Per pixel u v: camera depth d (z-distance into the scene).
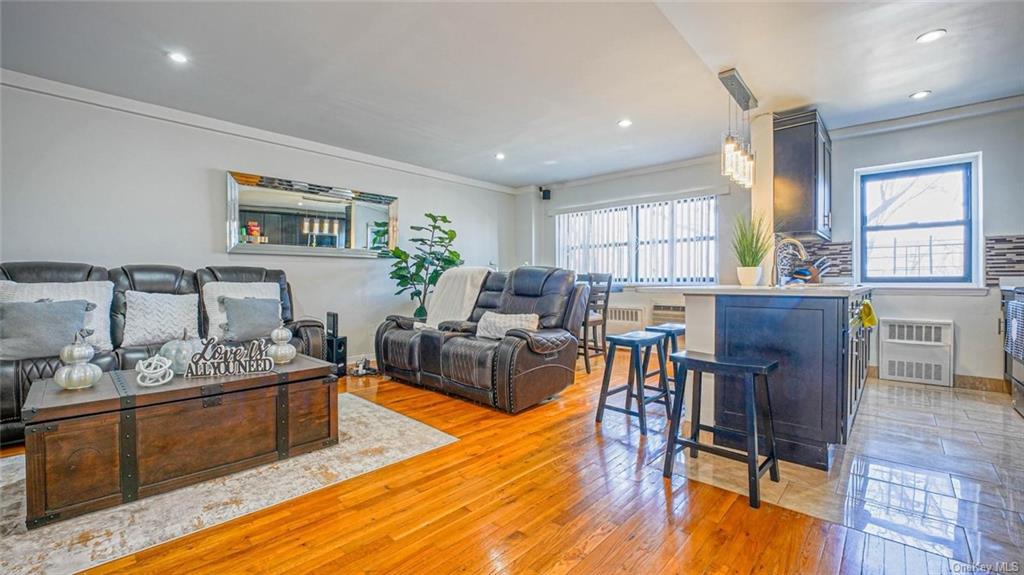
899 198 4.00
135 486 1.84
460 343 3.36
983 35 2.34
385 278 5.18
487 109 3.59
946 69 2.75
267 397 2.21
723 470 2.14
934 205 3.85
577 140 4.41
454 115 3.72
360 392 3.63
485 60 2.77
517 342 3.03
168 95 3.31
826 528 1.63
